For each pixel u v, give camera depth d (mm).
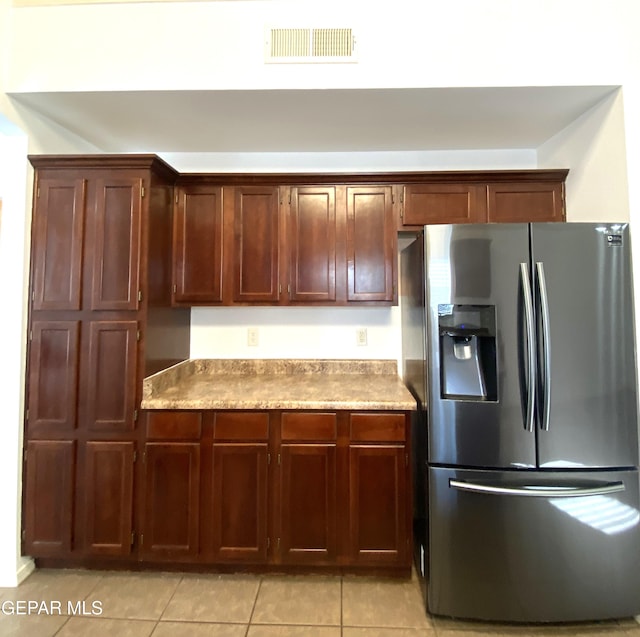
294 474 1806
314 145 2354
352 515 1793
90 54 1766
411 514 1800
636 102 1712
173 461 1828
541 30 1738
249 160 2467
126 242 1875
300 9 1763
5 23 1759
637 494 1565
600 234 1589
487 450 1581
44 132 1978
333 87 1757
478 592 1574
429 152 2441
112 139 2258
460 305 1620
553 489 1530
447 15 1751
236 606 1655
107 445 1839
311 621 1579
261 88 1759
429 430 1623
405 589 1758
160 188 2016
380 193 2176
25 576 1819
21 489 1836
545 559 1553
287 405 1803
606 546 1551
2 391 1838
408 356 2057
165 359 2084
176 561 1828
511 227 1591
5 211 1855
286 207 2182
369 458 1795
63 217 1886
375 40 1759
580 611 1551
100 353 1857
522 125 2104
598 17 1731
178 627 1548
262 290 2172
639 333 1621
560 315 1574
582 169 1985
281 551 1802
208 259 2180
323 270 2170
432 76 1742
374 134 2203
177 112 1953
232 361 2443
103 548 1820
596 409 1570
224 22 1770
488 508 1574
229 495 1817
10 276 1850
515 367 1576
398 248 2387
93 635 1508
